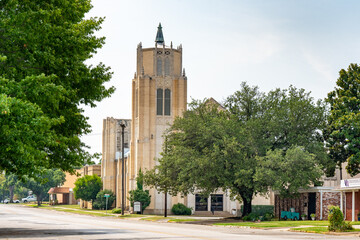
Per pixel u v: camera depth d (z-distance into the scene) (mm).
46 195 161750
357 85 59906
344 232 28875
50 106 20250
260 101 53562
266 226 37094
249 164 48531
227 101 55094
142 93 84000
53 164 24156
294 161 46562
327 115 52781
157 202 81562
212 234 26141
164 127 84188
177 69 86438
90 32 25500
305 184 46531
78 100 24734
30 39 18594
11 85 16609
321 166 50125
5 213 70312
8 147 16047
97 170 115812
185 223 48312
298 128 51281
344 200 45375
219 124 51156
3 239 20141
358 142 55688
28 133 16109
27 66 20188
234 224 41250
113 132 106562
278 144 51875
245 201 54438
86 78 23812
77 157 24109
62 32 20891
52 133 19562
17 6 19156
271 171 45438
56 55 21266
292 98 52219
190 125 52344
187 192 55344
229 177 49875
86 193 102125
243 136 49969
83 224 40219
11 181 162000
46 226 35938
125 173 98750
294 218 49156
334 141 58469
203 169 48812
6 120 15492
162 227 35344
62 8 21125
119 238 21578
